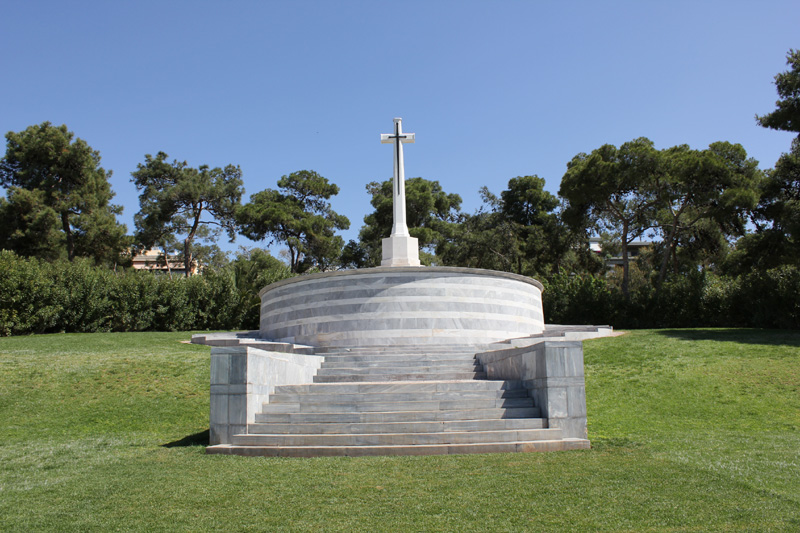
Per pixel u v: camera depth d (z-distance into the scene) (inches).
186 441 553.6
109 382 776.9
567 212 1812.3
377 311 880.3
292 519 318.0
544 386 524.7
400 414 530.6
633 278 2436.0
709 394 688.4
